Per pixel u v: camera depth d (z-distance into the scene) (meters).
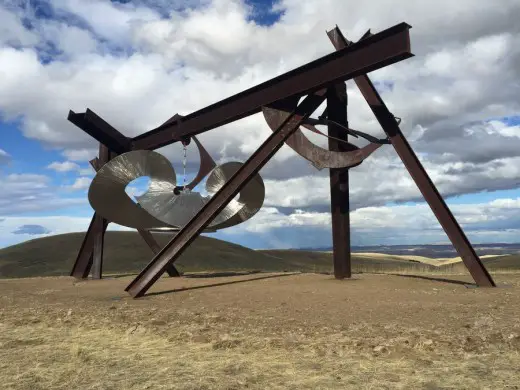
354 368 5.80
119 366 6.21
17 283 18.73
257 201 20.08
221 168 19.81
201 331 8.20
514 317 8.49
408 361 6.03
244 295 12.45
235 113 16.78
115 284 17.19
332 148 16.08
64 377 5.76
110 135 20.92
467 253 13.90
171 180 19.72
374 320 8.50
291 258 56.66
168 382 5.45
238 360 6.33
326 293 12.15
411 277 16.02
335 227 15.88
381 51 12.55
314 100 14.92
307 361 6.18
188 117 18.67
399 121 15.08
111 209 18.70
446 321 8.23
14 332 8.75
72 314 10.60
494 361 5.94
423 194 14.57
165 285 16.03
